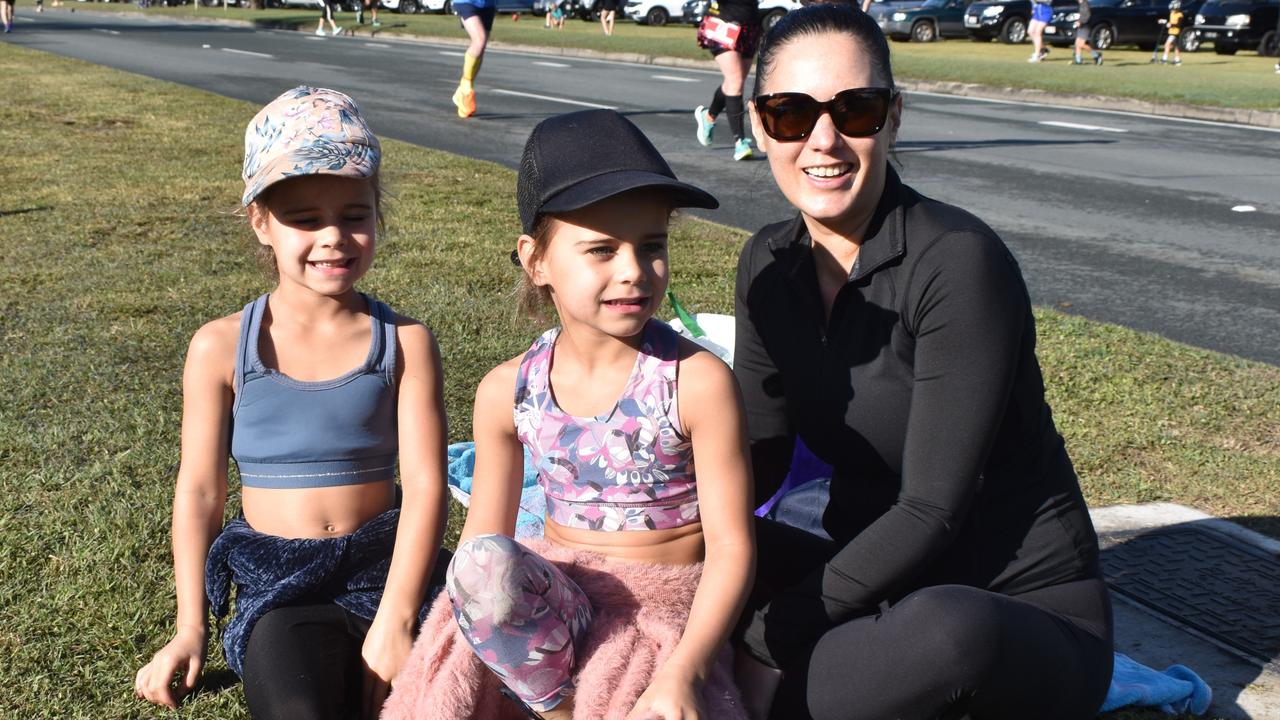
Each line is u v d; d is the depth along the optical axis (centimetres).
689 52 2384
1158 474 386
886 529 210
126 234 678
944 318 211
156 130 1123
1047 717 207
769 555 253
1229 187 991
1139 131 1362
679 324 436
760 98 228
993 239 216
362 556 241
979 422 209
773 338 241
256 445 244
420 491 243
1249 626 294
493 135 1194
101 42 2544
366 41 2864
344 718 228
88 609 285
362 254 242
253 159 237
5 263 605
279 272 252
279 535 244
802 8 231
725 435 213
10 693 253
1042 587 225
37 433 387
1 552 308
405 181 869
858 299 225
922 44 3033
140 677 237
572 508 221
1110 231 812
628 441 214
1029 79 1877
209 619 281
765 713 218
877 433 229
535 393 221
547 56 2466
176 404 416
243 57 2181
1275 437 418
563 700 203
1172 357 506
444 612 214
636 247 207
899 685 198
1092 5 2803
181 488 248
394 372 248
